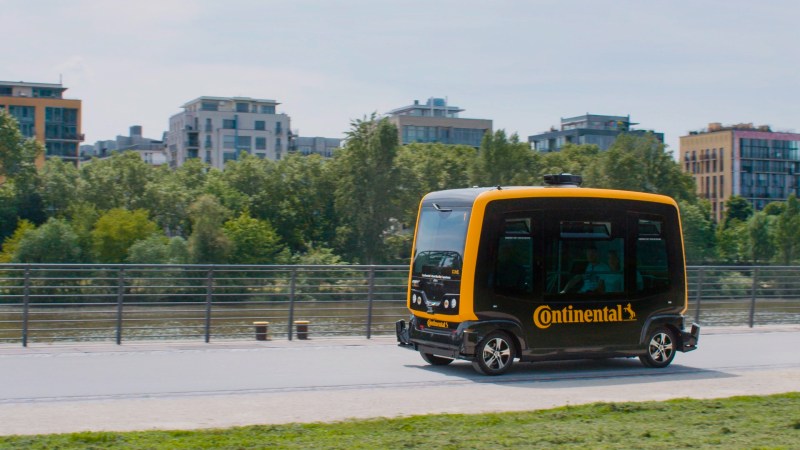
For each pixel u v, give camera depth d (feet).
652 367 51.85
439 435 30.32
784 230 414.41
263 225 299.38
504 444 29.01
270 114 603.26
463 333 46.73
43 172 339.16
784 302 81.15
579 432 31.07
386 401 38.65
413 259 51.21
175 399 38.09
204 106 593.83
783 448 28.99
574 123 655.76
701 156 580.30
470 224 47.26
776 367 52.95
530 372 49.37
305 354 55.16
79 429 31.30
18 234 278.05
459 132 606.14
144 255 268.82
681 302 52.54
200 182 380.58
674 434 31.07
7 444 27.86
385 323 66.90
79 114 518.37
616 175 359.46
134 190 338.13
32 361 49.80
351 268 65.77
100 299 61.98
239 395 39.50
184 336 61.82
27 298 56.44
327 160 360.48
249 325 63.16
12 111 502.79
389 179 315.78
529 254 48.14
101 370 46.68
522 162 363.97
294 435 30.09
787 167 569.64
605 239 50.19
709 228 380.78
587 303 49.42
